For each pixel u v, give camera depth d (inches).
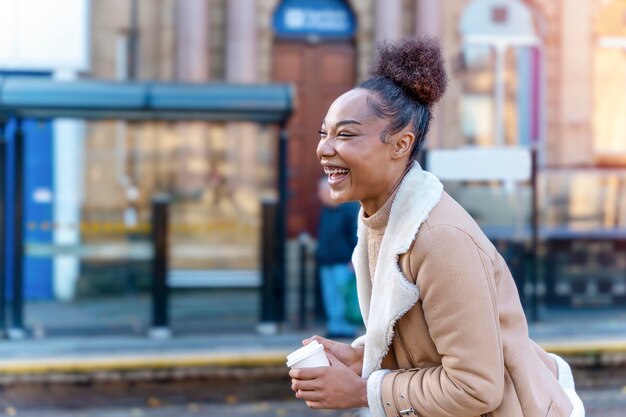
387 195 87.4
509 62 510.6
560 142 512.4
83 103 361.4
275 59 505.4
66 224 390.9
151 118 375.9
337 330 362.3
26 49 474.3
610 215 429.1
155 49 491.8
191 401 295.3
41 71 477.1
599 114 513.3
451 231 81.4
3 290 360.8
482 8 509.4
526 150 378.9
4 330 358.9
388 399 83.5
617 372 322.0
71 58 478.0
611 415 271.4
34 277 427.8
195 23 488.1
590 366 321.7
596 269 429.4
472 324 79.7
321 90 509.0
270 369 309.3
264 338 355.6
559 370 92.4
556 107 512.1
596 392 304.0
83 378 300.4
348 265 360.2
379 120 85.2
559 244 427.2
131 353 317.7
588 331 361.7
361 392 85.6
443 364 81.4
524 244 390.3
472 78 508.1
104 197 457.4
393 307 83.4
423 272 81.5
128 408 285.9
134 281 417.1
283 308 377.7
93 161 457.4
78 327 378.0
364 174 85.4
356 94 86.2
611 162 514.9
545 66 510.9
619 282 430.6
